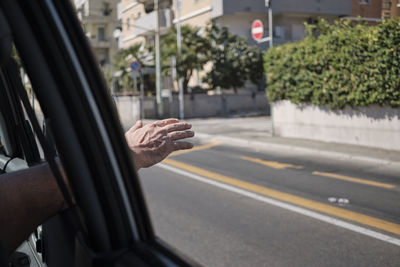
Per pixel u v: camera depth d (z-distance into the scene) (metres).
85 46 0.84
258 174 8.40
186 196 6.64
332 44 11.79
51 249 1.21
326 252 4.18
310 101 13.28
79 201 0.85
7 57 0.77
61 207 0.93
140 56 32.59
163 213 5.69
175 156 11.27
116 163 0.85
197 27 30.11
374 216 5.36
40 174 0.92
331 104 12.23
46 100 0.84
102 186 0.84
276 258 4.05
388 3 14.99
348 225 5.01
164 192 6.97
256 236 4.68
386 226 4.95
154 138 1.13
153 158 1.10
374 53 10.57
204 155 11.40
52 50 0.83
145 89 33.53
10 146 1.78
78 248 0.95
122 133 0.87
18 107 1.62
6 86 1.65
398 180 7.70
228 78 28.89
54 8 0.82
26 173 0.91
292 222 5.16
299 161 10.06
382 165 9.35
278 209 5.76
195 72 34.38
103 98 0.85
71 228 1.02
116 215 0.85
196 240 4.59
